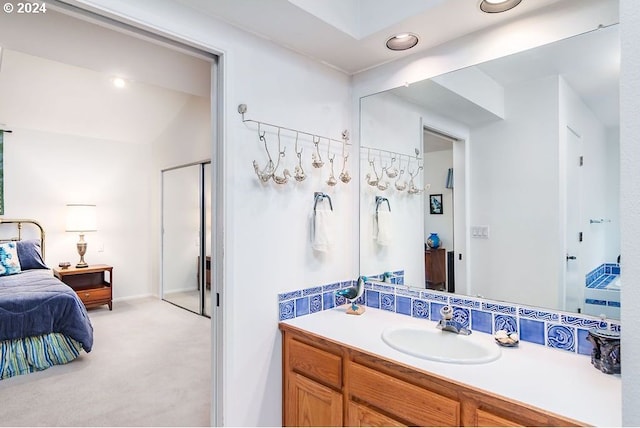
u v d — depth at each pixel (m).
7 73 3.47
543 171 1.60
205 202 4.55
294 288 1.97
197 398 2.53
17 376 2.84
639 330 0.52
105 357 3.24
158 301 5.24
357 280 2.23
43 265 4.26
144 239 5.49
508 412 1.14
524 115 1.65
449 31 1.75
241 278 1.73
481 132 1.78
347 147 2.27
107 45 2.03
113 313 4.62
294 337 1.83
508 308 1.68
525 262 1.65
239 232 1.72
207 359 3.21
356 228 2.28
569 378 1.27
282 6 1.54
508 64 1.67
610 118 1.43
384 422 1.46
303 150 2.01
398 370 1.41
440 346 1.70
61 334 3.09
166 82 2.59
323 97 2.12
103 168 5.10
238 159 1.72
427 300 1.96
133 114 4.68
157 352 3.36
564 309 1.53
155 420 2.25
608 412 1.06
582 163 1.50
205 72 2.42
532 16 1.60
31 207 4.52
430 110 1.95
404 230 2.07
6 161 4.33
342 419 1.61
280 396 1.90
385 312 2.09
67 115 4.38
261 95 1.81
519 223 1.68
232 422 1.70
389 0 1.70
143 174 5.47
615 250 1.41
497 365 1.38
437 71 1.91
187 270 4.86
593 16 1.46
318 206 2.08
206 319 4.38
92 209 4.76
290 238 1.95
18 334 2.88
